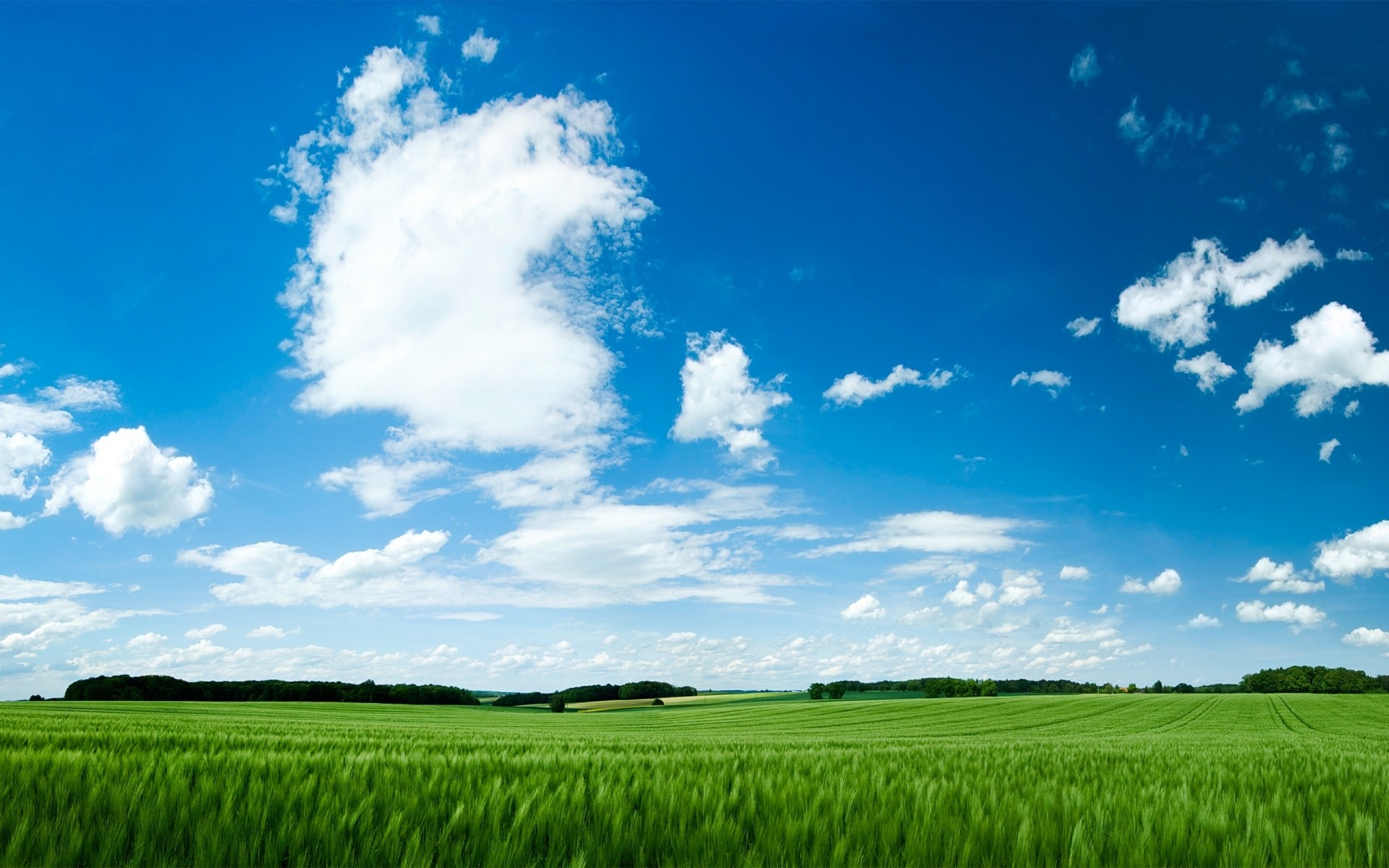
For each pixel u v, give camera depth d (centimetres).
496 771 675
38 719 2306
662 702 10219
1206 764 953
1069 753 1190
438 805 479
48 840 377
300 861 375
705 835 417
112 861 376
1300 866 392
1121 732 3856
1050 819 464
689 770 688
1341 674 11356
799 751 1188
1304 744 1911
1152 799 559
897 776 679
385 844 389
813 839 430
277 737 1297
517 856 388
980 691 10112
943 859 399
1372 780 702
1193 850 418
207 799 452
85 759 596
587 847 408
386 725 3309
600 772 677
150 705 6012
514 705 9988
